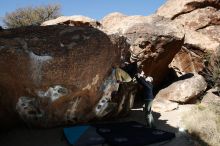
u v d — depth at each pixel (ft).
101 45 22.48
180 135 21.93
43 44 20.98
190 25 47.80
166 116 27.53
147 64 32.78
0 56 20.06
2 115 21.06
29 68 20.35
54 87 20.70
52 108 21.18
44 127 21.68
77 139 19.13
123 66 25.48
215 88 37.01
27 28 22.30
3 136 20.65
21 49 20.44
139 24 33.45
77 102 21.90
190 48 41.98
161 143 19.90
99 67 22.25
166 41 32.76
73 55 21.06
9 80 20.44
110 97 23.73
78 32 22.36
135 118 26.63
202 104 31.32
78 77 21.11
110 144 18.94
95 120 23.77
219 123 24.67
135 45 31.83
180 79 35.78
